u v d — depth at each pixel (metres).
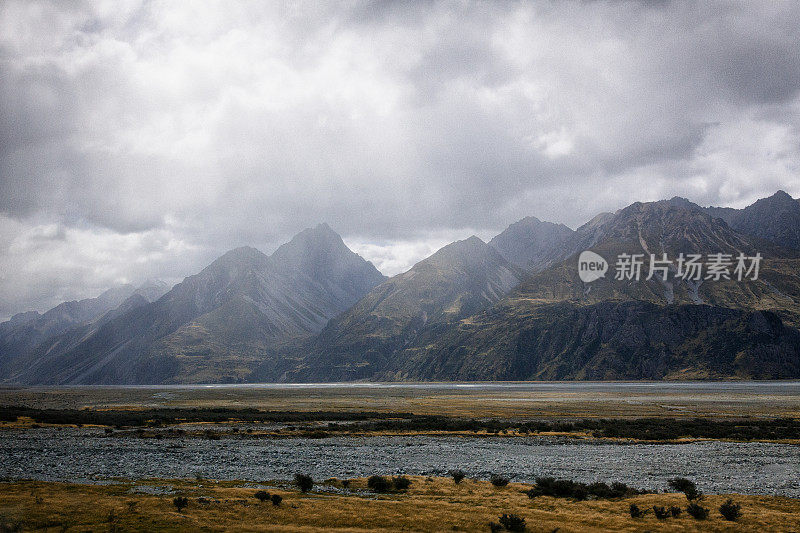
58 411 145.38
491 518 35.41
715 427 101.25
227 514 35.62
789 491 47.31
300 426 106.94
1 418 115.00
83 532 31.22
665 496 43.62
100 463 61.31
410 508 37.97
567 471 57.50
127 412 145.88
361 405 175.50
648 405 160.00
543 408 152.12
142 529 31.92
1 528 31.77
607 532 32.78
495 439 86.25
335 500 40.66
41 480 50.38
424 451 72.06
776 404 158.12
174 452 70.38
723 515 36.31
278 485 48.50
